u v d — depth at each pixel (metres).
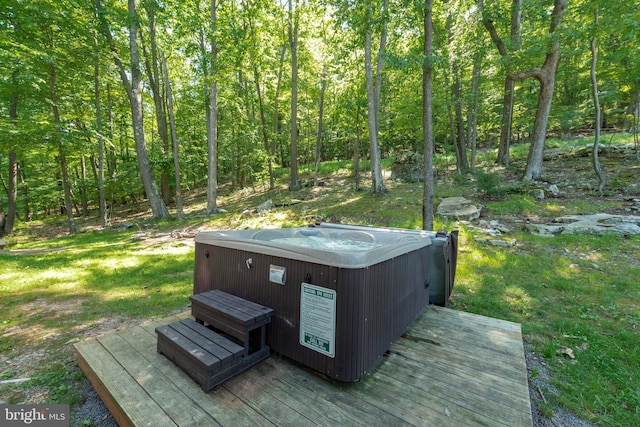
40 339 2.54
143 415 1.39
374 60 9.73
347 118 11.28
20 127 8.32
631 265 3.88
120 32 10.56
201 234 2.53
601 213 5.72
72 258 5.71
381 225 6.66
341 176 13.84
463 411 1.46
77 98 10.30
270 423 1.36
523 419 1.40
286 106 16.16
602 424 1.62
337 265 1.58
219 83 10.92
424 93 3.98
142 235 8.22
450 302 3.15
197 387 1.59
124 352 1.93
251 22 11.34
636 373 2.01
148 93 14.97
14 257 5.97
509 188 7.74
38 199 15.73
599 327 2.62
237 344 1.82
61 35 8.81
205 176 17.48
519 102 11.77
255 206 10.77
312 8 10.30
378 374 1.76
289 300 1.81
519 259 4.27
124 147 16.38
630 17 5.76
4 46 7.67
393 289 1.99
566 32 6.84
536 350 2.29
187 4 9.27
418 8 3.88
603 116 12.79
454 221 6.34
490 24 8.12
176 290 3.75
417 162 11.45
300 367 1.80
